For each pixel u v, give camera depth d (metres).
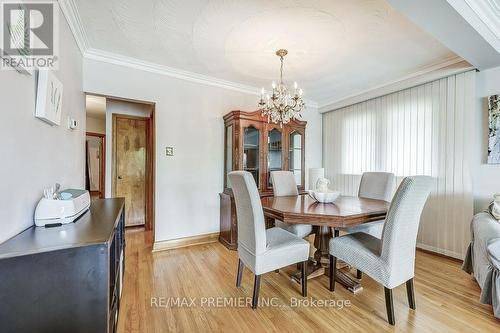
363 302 1.82
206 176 3.27
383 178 2.63
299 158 3.77
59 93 1.51
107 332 0.98
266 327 1.53
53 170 1.51
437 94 2.82
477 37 1.86
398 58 2.60
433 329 1.51
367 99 3.61
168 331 1.49
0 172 0.94
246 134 3.23
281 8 1.80
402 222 1.54
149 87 2.87
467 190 2.56
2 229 0.95
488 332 1.47
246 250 1.85
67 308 0.93
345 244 1.85
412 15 1.60
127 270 2.35
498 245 1.60
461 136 2.61
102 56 2.56
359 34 2.15
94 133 5.55
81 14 1.89
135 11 1.85
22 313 0.88
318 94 3.88
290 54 2.54
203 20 1.96
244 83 3.43
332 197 2.21
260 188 3.29
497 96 2.41
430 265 2.48
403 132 3.16
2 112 0.95
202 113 3.24
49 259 0.91
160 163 2.95
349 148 3.95
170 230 3.01
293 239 1.95
